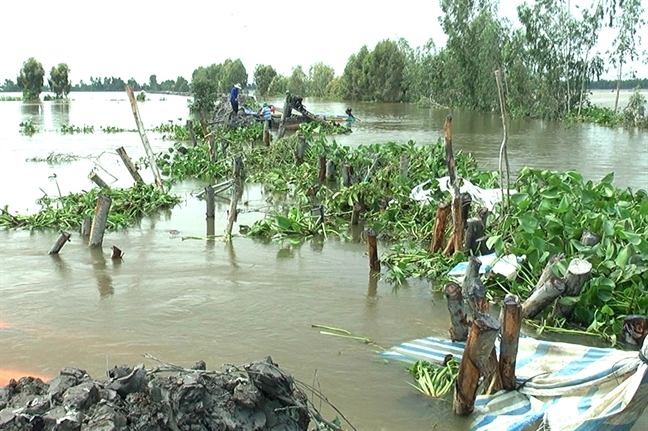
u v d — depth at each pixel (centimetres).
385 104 6194
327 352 684
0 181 1689
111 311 793
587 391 534
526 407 548
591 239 831
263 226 1154
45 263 980
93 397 396
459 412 551
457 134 3028
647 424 541
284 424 434
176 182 1706
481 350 525
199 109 4622
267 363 448
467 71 5053
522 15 4369
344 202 1284
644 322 702
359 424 542
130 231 1179
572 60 4312
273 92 8012
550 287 734
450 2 5053
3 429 364
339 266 980
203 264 982
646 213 898
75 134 3038
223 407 421
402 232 1141
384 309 808
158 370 442
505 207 986
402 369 643
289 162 1839
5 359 662
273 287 883
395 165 1447
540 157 2202
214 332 734
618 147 2512
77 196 1341
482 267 863
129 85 1459
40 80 7175
